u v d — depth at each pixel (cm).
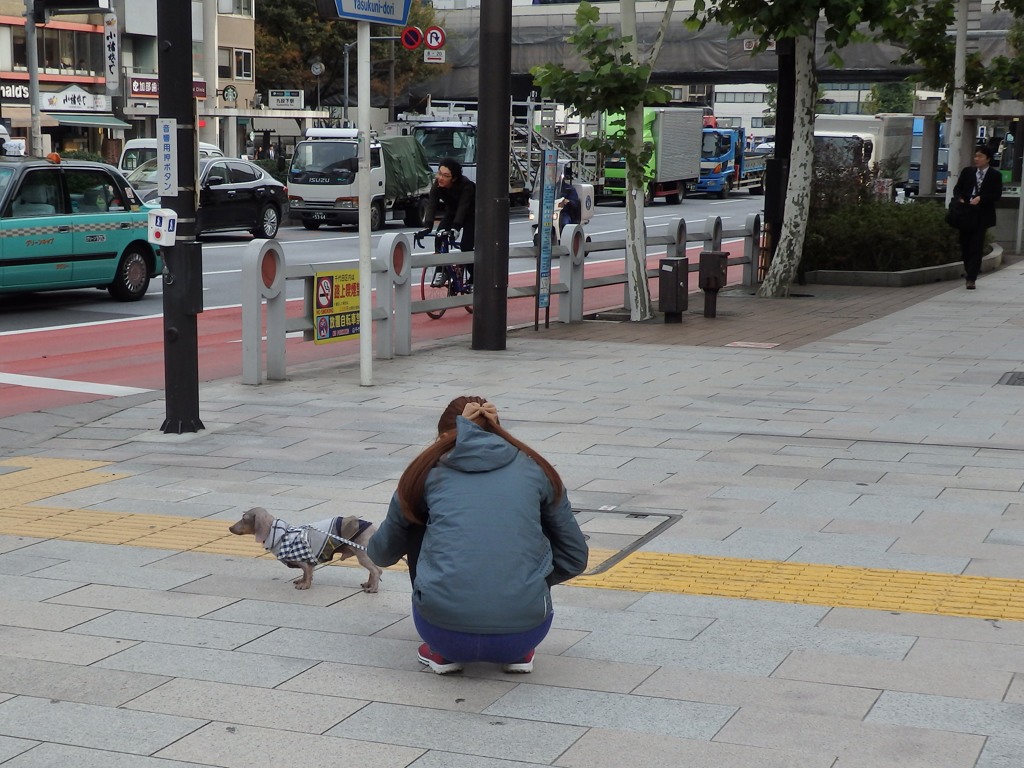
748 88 12538
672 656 524
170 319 978
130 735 448
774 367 1291
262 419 1037
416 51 6675
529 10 5903
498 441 499
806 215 1966
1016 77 2623
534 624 486
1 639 546
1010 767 420
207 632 555
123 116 5731
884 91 10562
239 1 6600
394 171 3809
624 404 1091
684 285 1659
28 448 951
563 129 4909
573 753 433
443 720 461
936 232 2233
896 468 854
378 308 1345
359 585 626
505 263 1416
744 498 780
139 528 724
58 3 2002
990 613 575
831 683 494
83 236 1805
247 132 6197
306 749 436
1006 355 1370
